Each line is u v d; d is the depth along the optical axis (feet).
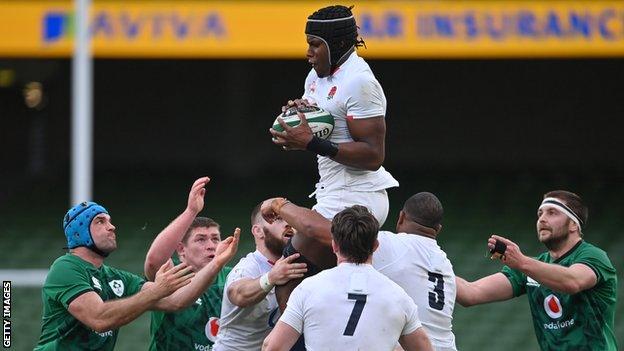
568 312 78.74
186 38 155.12
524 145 220.64
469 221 193.77
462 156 221.25
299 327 64.13
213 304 83.25
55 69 223.51
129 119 222.28
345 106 66.44
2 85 224.94
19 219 197.26
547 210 79.36
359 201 68.08
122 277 76.28
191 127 222.48
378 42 156.87
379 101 66.54
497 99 220.84
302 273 68.28
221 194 208.85
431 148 221.66
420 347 65.21
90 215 73.56
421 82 221.46
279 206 69.05
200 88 222.28
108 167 221.87
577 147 219.82
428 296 71.61
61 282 72.13
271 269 69.31
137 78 222.28
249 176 220.64
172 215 196.65
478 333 154.92
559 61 219.00
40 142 225.35
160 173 221.25
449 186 212.84
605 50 156.76
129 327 148.46
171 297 73.72
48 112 225.15
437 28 157.07
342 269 64.54
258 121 222.28
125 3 155.53
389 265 71.31
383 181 69.10
